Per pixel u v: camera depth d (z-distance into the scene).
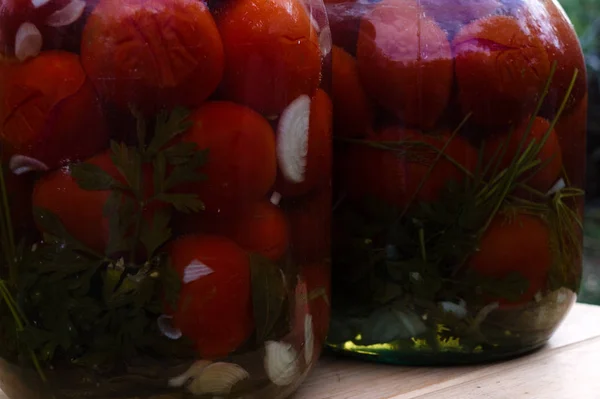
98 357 0.50
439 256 0.58
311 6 0.54
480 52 0.57
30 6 0.49
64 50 0.49
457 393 0.56
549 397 0.55
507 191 0.58
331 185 0.58
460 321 0.58
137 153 0.49
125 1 0.49
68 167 0.49
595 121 1.42
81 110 0.49
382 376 0.59
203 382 0.50
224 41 0.50
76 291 0.50
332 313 0.61
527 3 0.60
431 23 0.58
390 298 0.59
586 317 0.70
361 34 0.59
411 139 0.58
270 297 0.51
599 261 1.47
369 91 0.59
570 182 0.61
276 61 0.51
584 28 1.44
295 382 0.54
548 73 0.59
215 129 0.49
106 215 0.49
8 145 0.51
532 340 0.61
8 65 0.50
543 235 0.59
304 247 0.54
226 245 0.50
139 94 0.49
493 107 0.57
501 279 0.58
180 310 0.49
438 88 0.57
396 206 0.58
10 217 0.51
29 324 0.51
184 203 0.49
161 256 0.49
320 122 0.55
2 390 0.57
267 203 0.51
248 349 0.51
